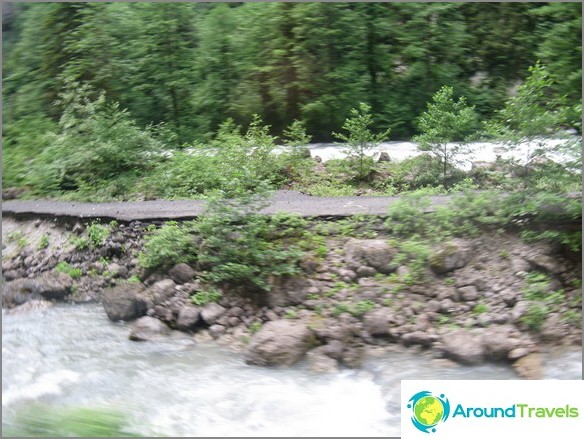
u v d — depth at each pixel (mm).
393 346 8391
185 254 10000
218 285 9555
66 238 11836
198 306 9328
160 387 7633
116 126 16031
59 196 15602
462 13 21266
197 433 6477
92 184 15484
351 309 8727
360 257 9547
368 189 14664
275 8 20703
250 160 14492
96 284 10711
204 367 8148
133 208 12289
